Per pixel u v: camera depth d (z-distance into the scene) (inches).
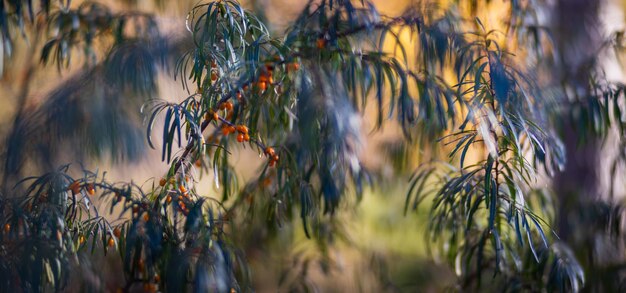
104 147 104.4
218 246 76.2
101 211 118.2
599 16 115.0
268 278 127.3
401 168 126.6
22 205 80.7
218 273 74.1
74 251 76.5
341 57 83.6
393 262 150.7
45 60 100.2
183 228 78.7
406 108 86.1
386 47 124.6
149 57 99.7
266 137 96.7
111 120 103.9
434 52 88.7
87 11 108.7
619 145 106.0
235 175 100.6
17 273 75.5
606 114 96.7
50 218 74.5
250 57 75.9
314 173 104.4
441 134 102.3
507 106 80.6
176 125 71.0
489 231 76.4
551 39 99.1
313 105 82.7
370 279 146.3
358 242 145.6
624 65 117.5
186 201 77.8
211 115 73.9
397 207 151.4
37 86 112.8
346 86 88.0
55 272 74.2
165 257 78.4
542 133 79.0
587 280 108.6
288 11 121.3
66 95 104.3
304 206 89.7
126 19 105.1
